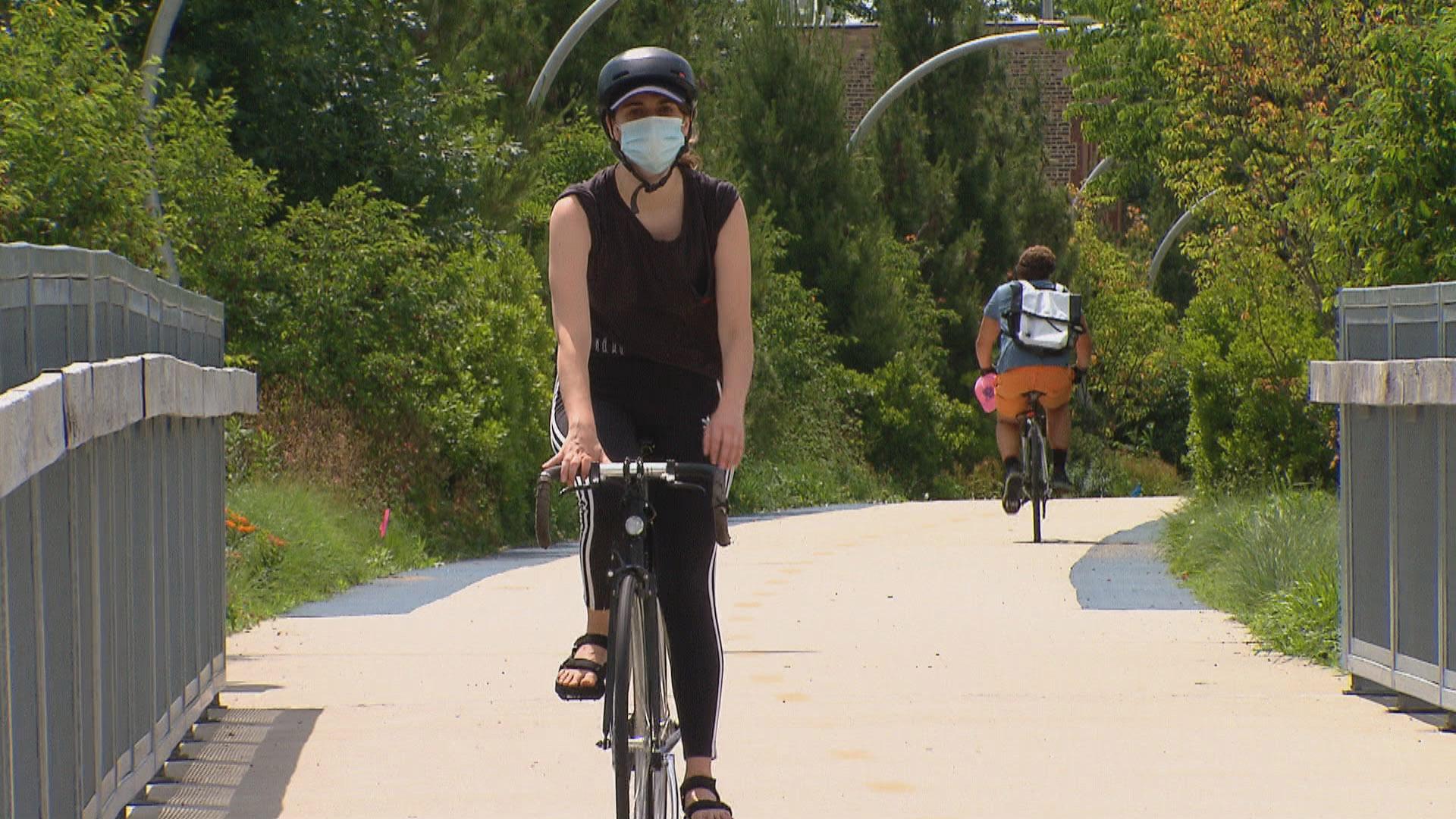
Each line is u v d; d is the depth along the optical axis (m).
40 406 11.38
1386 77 32.25
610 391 14.64
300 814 16.06
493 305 53.97
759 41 94.75
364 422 50.31
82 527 13.59
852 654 26.38
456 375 52.47
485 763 18.30
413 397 50.56
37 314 12.76
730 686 23.44
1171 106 55.53
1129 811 16.03
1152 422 124.19
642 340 14.45
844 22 147.12
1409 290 20.44
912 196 106.25
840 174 95.06
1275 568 31.34
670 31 85.25
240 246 49.25
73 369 12.70
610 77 13.97
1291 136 45.72
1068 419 46.38
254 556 35.69
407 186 57.44
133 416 14.80
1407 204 31.73
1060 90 153.25
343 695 22.91
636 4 84.19
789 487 80.62
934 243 106.75
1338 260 38.41
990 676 24.19
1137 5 57.62
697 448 14.67
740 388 14.03
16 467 10.65
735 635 28.73
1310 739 19.33
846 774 17.64
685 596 14.16
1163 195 137.88
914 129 105.88
